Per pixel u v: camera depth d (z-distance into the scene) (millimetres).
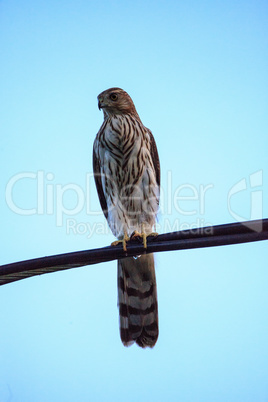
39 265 7625
